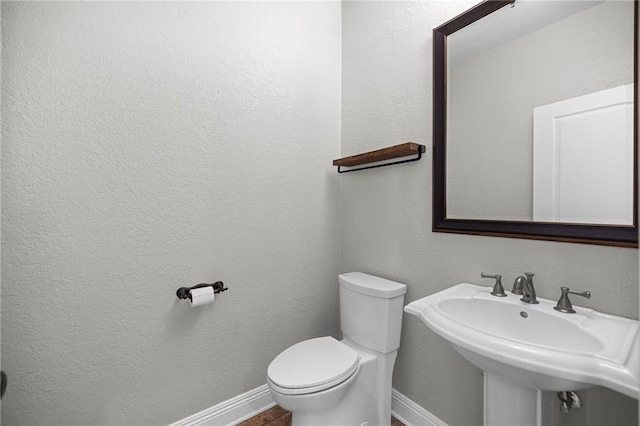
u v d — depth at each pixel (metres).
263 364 1.71
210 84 1.52
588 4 1.02
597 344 0.82
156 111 1.37
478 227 1.29
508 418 0.99
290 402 1.21
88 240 1.22
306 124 1.87
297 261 1.84
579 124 1.04
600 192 0.99
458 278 1.38
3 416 1.09
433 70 1.44
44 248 1.14
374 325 1.51
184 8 1.45
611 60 0.97
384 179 1.72
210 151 1.52
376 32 1.78
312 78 1.90
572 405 1.01
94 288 1.24
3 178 1.07
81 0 1.20
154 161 1.36
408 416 1.59
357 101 1.91
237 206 1.61
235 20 1.60
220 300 1.56
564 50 1.07
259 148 1.68
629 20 0.94
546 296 1.12
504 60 1.22
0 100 1.05
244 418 1.64
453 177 1.39
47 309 1.15
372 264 1.79
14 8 1.08
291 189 1.81
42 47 1.12
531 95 1.15
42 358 1.15
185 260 1.45
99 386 1.26
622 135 0.95
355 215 1.91
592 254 1.01
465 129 1.35
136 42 1.32
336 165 1.87
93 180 1.23
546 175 1.11
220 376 1.57
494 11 1.25
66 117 1.17
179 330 1.44
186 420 1.47
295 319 1.83
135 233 1.32
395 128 1.66
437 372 1.47
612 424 0.98
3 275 1.08
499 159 1.24
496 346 0.80
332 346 1.51
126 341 1.31
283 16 1.78
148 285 1.36
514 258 1.20
